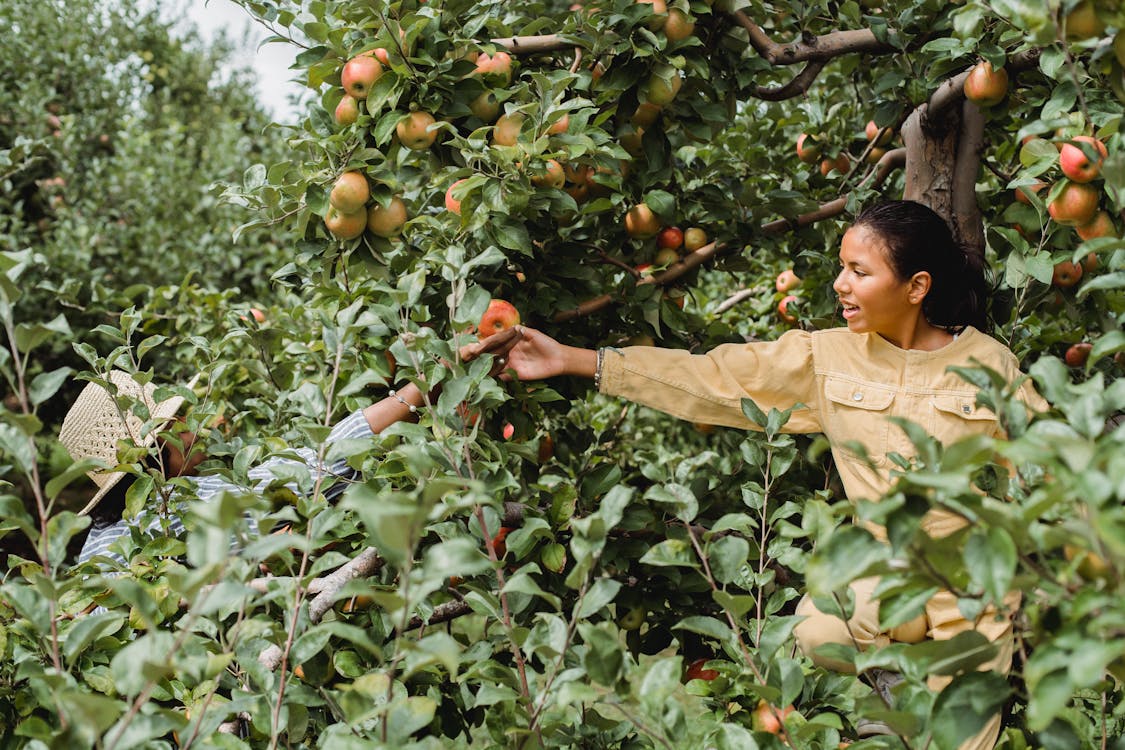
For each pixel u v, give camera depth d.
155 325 2.97
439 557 0.90
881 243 1.71
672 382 1.84
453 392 1.33
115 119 6.58
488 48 1.80
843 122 3.08
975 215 2.19
